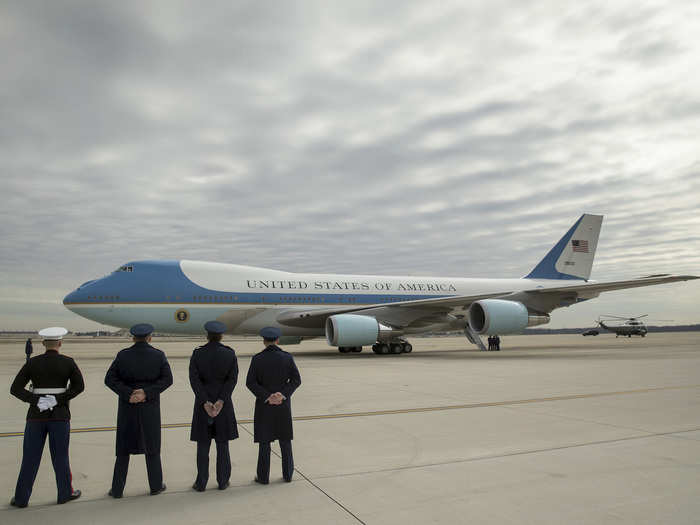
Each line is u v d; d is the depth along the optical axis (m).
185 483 4.74
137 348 4.61
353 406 8.71
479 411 8.16
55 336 4.35
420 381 12.34
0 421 7.71
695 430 6.68
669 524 3.63
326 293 23.53
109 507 4.11
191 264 21.78
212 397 4.62
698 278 19.06
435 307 22.78
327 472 4.98
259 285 22.27
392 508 3.99
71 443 6.23
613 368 15.73
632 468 4.99
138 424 4.42
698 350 27.45
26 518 3.87
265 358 4.83
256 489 4.53
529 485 4.51
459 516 3.81
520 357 21.77
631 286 20.89
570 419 7.45
